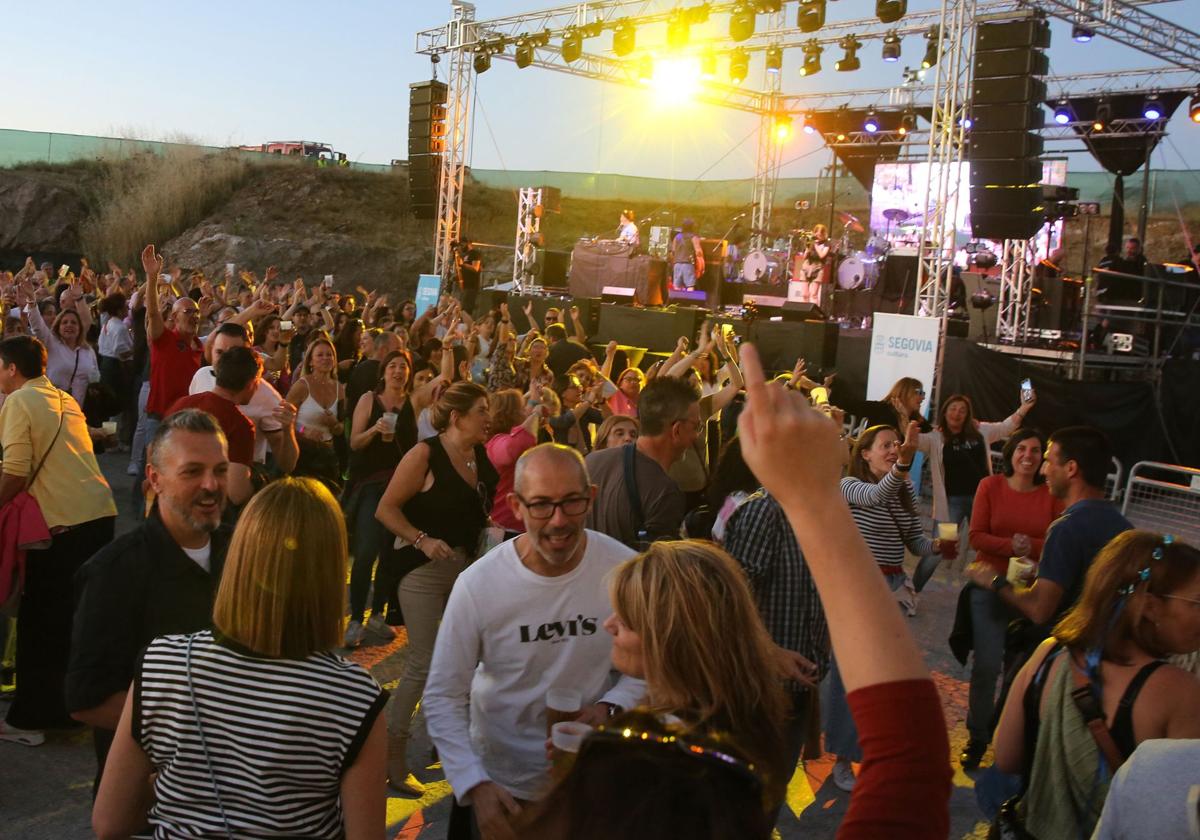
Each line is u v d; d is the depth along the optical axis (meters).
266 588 2.05
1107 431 13.35
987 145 12.66
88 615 2.69
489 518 4.62
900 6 14.73
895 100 21.95
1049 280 18.09
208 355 7.19
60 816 4.02
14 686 4.92
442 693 2.89
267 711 2.05
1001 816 2.51
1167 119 18.50
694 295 21.45
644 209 37.03
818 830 4.41
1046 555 3.86
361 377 7.34
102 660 2.67
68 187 35.66
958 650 5.00
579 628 2.93
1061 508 5.11
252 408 5.27
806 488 1.00
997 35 12.52
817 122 23.14
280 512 2.09
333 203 37.12
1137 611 2.29
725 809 0.99
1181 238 25.02
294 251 34.19
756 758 1.41
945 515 7.28
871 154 23.19
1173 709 2.23
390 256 35.28
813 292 20.27
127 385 10.80
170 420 2.85
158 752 2.11
